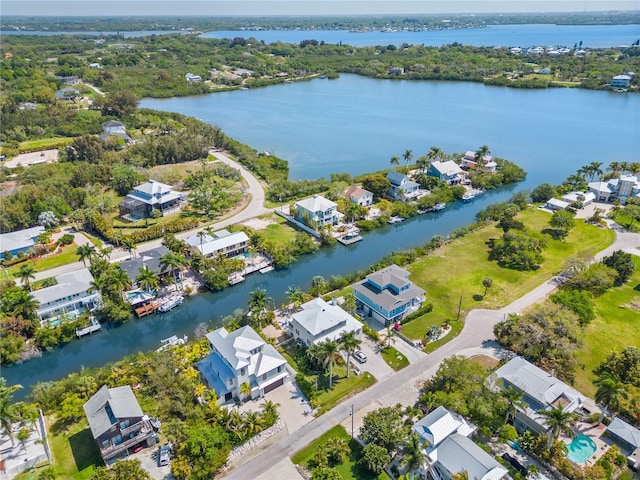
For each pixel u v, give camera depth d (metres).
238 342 70.56
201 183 160.75
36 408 66.56
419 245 126.25
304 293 99.56
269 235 126.12
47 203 135.38
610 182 153.25
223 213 142.00
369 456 57.66
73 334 87.75
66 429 65.00
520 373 69.19
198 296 102.31
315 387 73.00
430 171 169.50
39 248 117.38
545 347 77.12
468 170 181.12
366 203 147.88
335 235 129.88
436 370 76.56
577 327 80.25
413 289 92.50
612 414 66.38
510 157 198.12
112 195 153.38
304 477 58.06
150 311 95.00
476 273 108.25
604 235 126.25
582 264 101.94
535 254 112.25
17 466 58.09
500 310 93.69
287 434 64.56
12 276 105.56
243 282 107.69
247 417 64.25
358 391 72.44
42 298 88.62
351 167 188.25
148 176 164.62
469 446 57.19
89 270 101.19
